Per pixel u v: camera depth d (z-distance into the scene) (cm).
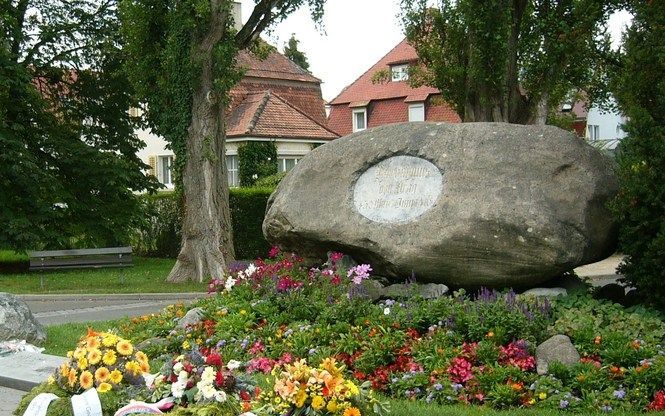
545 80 2219
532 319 955
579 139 1156
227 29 2277
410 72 2609
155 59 2345
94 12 3145
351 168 1221
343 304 1052
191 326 1134
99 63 3173
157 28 2334
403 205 1164
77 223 3045
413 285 1114
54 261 2409
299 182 1262
